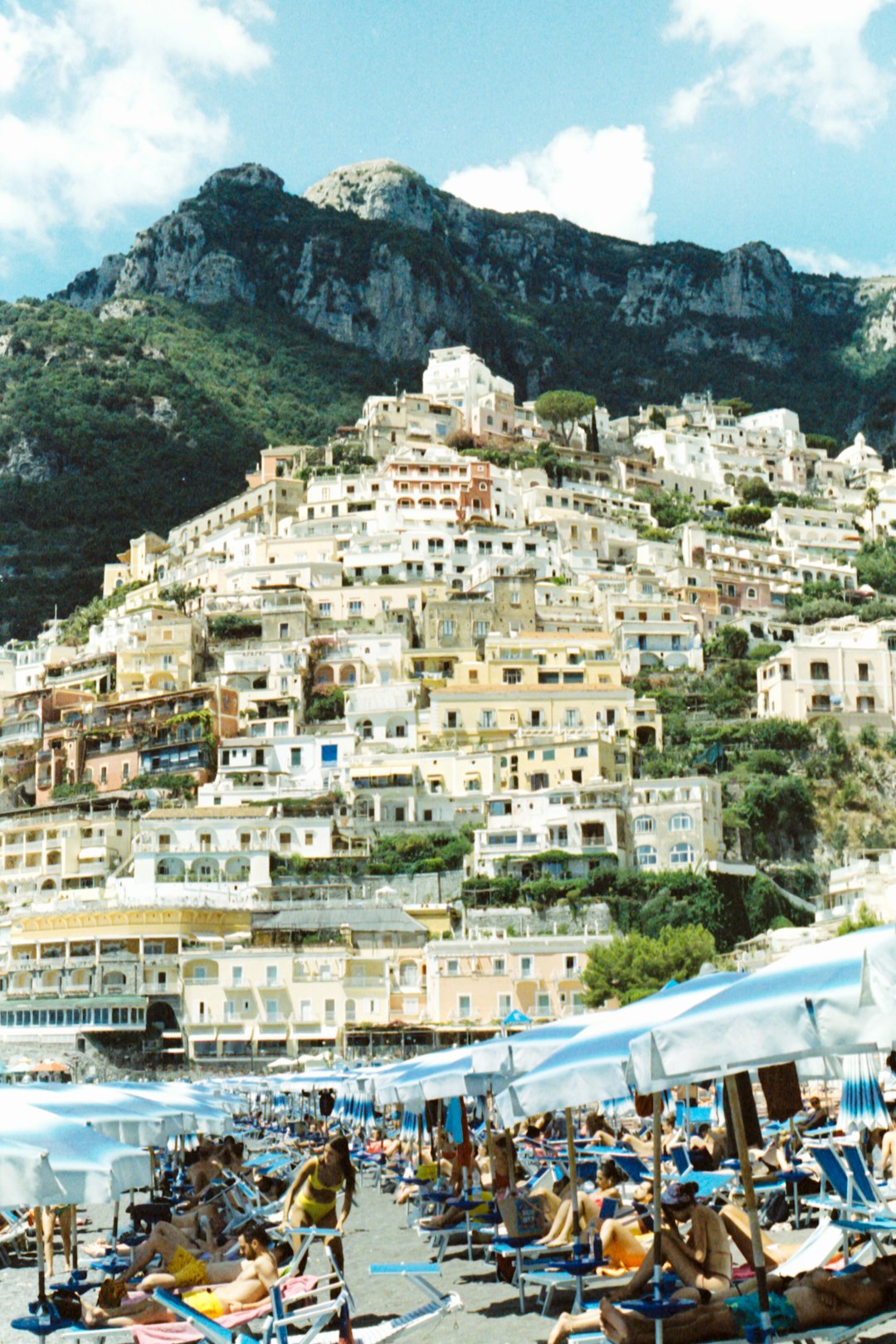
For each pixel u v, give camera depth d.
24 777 194.62
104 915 137.38
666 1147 37.00
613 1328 19.83
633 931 134.88
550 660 193.88
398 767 164.50
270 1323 20.69
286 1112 93.75
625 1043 21.44
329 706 187.50
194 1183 37.69
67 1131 20.66
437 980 130.62
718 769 169.50
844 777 168.25
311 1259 36.03
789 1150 37.03
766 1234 28.69
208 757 178.50
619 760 168.12
